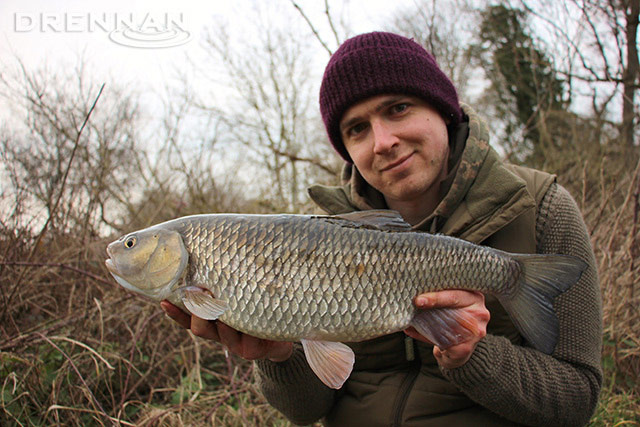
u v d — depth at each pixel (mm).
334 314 555
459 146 690
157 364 1096
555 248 616
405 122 643
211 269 570
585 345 595
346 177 788
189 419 979
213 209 2053
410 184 650
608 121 2492
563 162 2199
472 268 557
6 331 1102
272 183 2545
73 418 913
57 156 1687
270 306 559
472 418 603
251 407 1026
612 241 1193
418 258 559
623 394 958
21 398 939
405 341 638
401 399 625
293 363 649
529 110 3244
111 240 1515
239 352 606
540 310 550
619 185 1375
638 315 1087
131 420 1021
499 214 612
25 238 1266
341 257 559
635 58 2375
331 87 672
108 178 1853
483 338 569
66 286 1314
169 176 2002
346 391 685
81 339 1071
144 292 587
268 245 566
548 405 573
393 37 660
